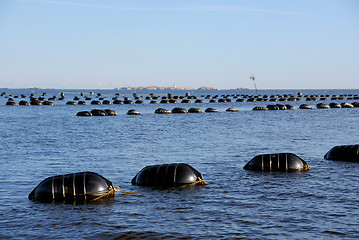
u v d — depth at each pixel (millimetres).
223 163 19000
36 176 16062
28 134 32750
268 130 36312
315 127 39125
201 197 12797
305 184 14547
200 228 9891
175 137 30719
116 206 11859
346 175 16109
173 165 14664
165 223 10289
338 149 20016
